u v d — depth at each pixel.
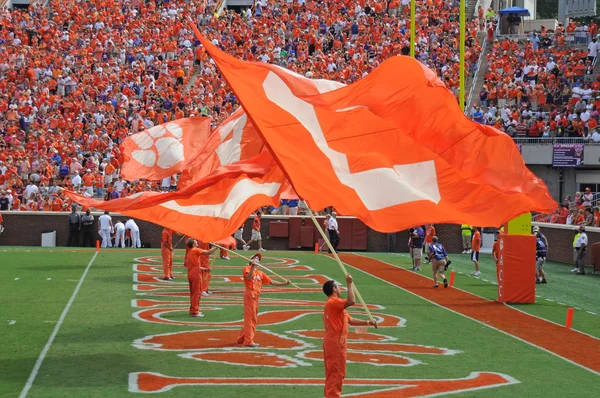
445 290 27.50
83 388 14.21
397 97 17.64
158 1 66.12
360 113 17.58
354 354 17.39
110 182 45.19
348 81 54.19
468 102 50.34
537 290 28.20
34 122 48.81
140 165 32.91
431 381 15.14
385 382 15.02
